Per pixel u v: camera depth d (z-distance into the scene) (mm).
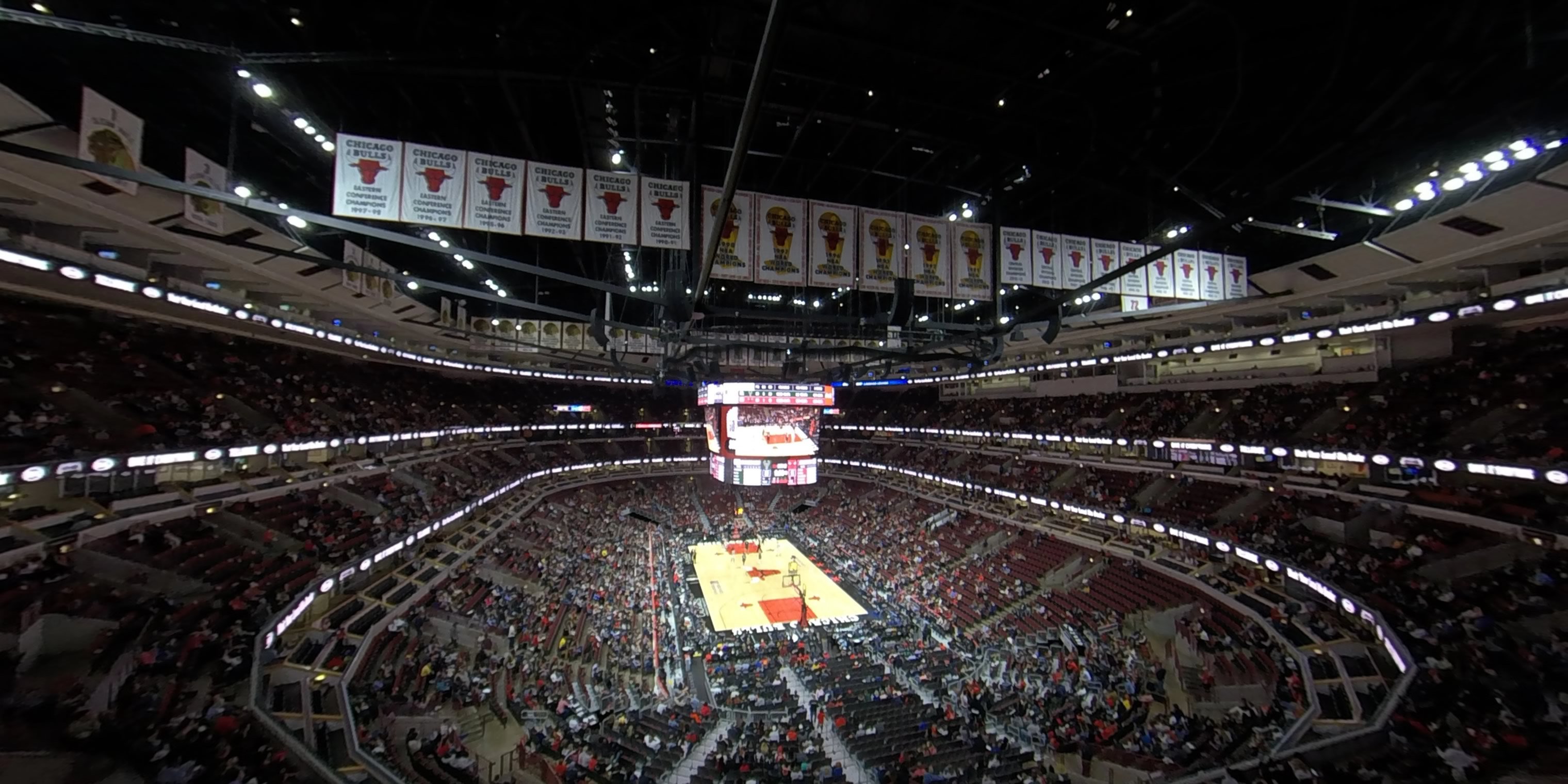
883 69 15500
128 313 23500
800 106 16625
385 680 21438
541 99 18125
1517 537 20891
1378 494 26094
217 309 20547
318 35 13727
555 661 27844
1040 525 42094
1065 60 15125
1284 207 19469
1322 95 14305
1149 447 37688
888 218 13656
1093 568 35469
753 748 20688
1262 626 24953
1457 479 24469
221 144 17484
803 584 44594
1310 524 27703
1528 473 19953
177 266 20156
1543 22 10977
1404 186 18281
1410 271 20688
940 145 19234
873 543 49969
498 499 44156
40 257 15031
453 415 43250
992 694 25734
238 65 10984
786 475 44625
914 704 24812
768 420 45125
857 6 13352
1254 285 25406
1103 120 16859
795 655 31812
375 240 25609
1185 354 30375
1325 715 18734
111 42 12727
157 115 15562
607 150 20281
